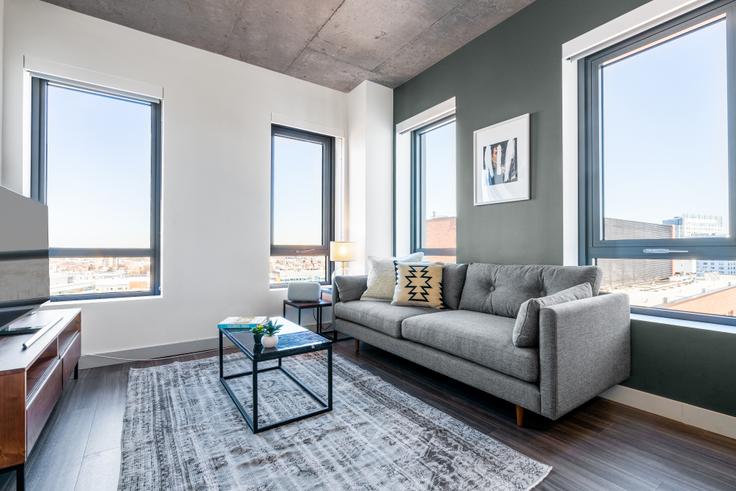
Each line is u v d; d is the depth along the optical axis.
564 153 2.59
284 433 1.82
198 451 1.66
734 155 1.96
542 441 1.75
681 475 1.49
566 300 1.96
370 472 1.51
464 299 2.86
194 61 3.34
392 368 2.82
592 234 2.57
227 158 3.49
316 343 2.03
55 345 1.94
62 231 2.90
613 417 2.01
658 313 2.24
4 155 2.58
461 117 3.38
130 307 3.00
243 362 2.92
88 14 2.87
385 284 3.33
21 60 2.63
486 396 2.29
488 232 3.12
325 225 4.31
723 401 1.82
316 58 3.56
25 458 1.36
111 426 1.89
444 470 1.52
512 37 2.94
